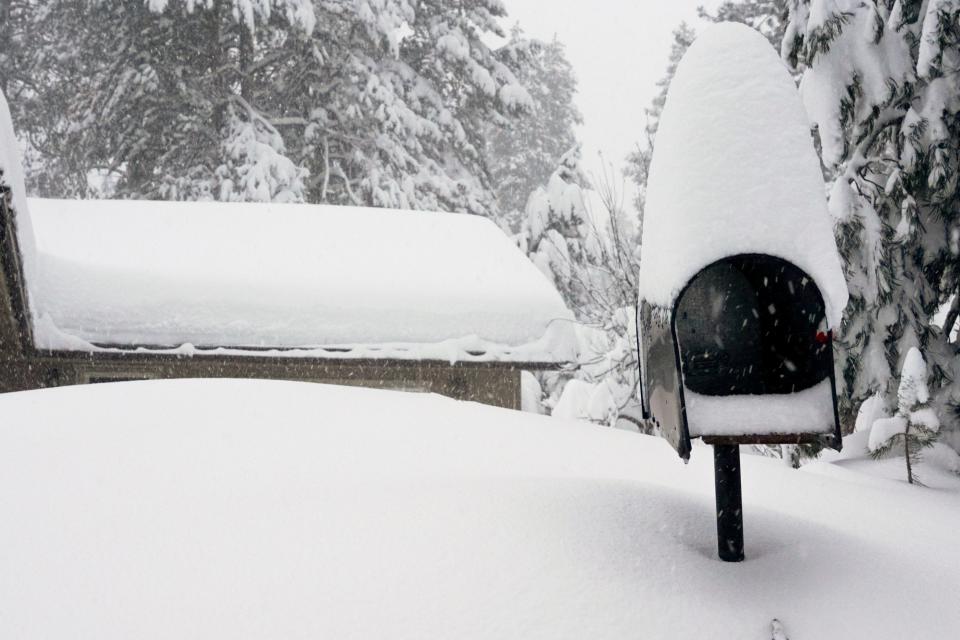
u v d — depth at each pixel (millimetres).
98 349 9156
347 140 19594
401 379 9945
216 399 5074
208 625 2158
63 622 2166
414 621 2223
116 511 2914
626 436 5766
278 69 20406
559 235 18609
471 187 20719
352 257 10945
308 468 3586
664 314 2904
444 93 21781
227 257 10445
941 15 8422
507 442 4828
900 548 3496
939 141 8719
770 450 10602
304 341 9375
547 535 2838
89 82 20469
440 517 2900
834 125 8773
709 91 2986
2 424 4414
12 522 2807
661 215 3014
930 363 9188
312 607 2256
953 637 2576
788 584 2793
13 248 8367
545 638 2219
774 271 3297
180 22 18234
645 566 2736
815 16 8742
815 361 3008
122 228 11609
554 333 9883
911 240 9109
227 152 17766
